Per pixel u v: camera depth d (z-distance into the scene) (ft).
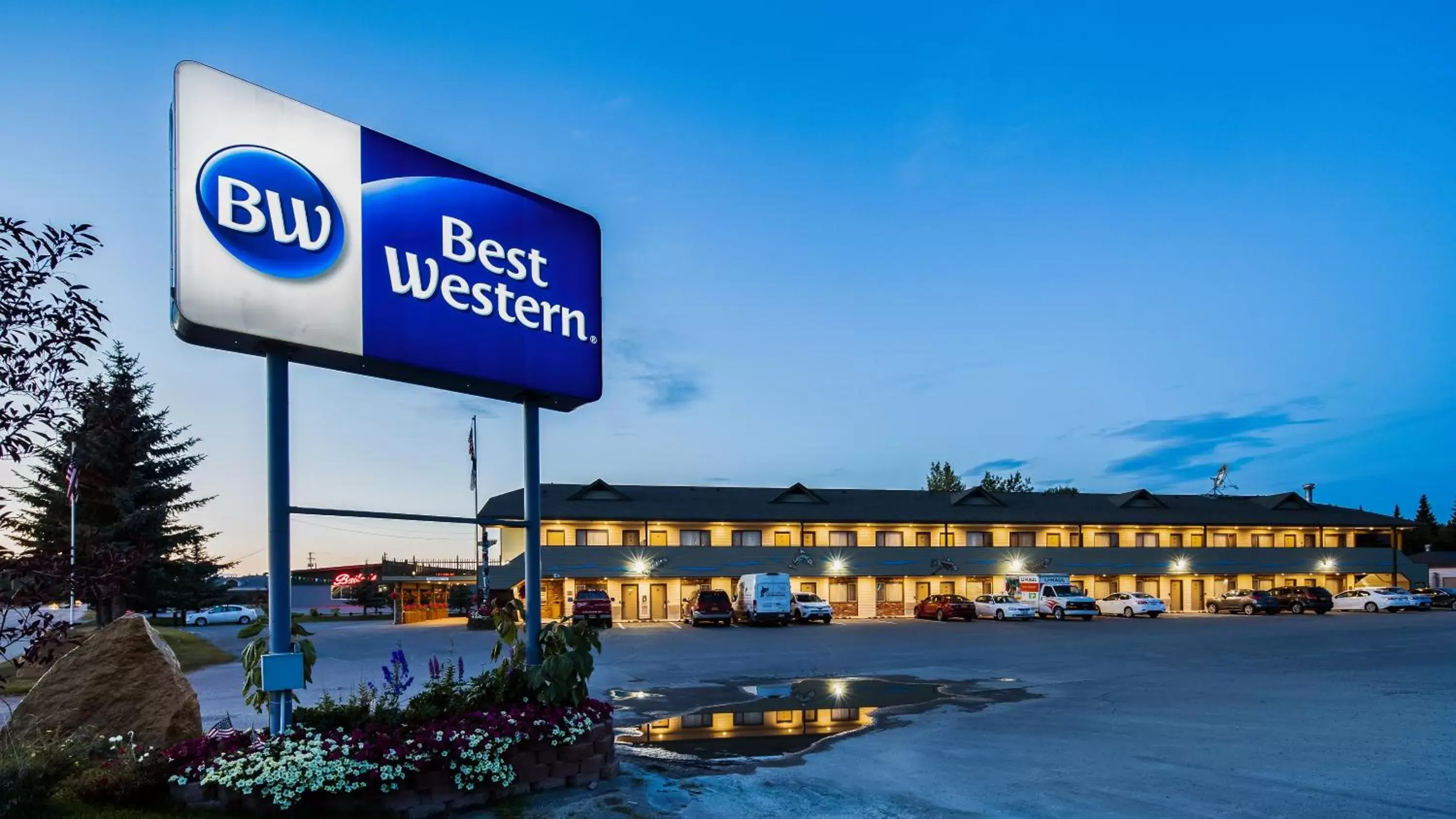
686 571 139.54
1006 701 46.42
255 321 21.89
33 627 16.17
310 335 22.99
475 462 134.62
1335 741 33.42
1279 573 169.58
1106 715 40.88
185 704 27.55
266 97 22.94
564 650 27.17
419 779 22.24
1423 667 59.77
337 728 22.90
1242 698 45.44
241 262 21.81
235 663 69.87
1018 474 309.22
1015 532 165.58
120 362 136.15
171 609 148.36
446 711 25.26
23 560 15.98
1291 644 81.82
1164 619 136.36
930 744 34.14
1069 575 158.92
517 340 28.45
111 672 27.27
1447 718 38.78
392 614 193.47
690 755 32.40
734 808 24.07
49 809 19.04
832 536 156.76
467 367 26.81
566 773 25.55
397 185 25.66
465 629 115.85
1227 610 154.40
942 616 136.87
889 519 156.25
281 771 20.24
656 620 138.82
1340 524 177.68
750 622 126.21
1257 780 27.32
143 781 20.36
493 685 26.86
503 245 28.40
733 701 47.80
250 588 216.54
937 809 24.14
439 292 26.35
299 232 23.08
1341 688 49.01
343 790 20.93
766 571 143.84
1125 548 164.25
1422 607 150.10
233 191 21.93
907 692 50.80
